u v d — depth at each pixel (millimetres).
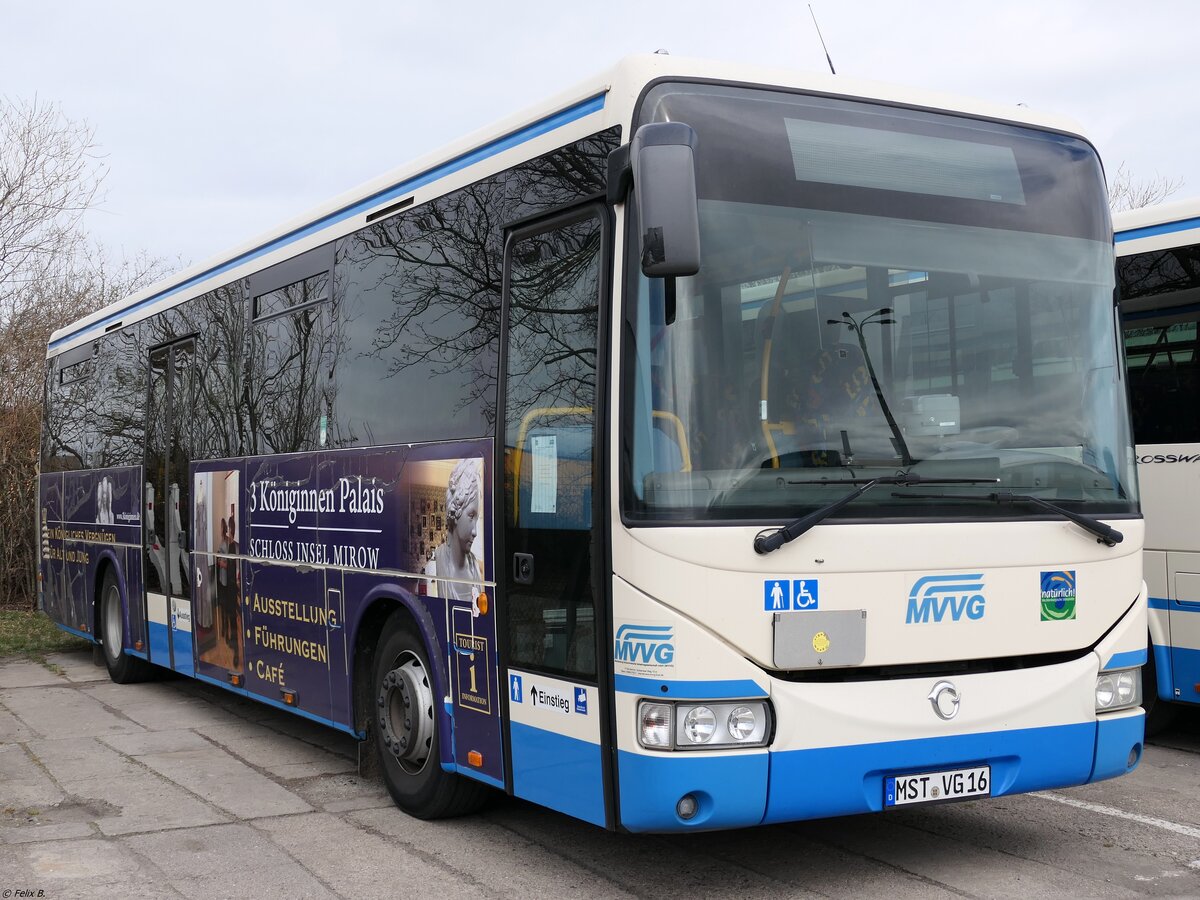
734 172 5039
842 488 4930
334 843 6156
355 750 8555
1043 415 5422
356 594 7141
